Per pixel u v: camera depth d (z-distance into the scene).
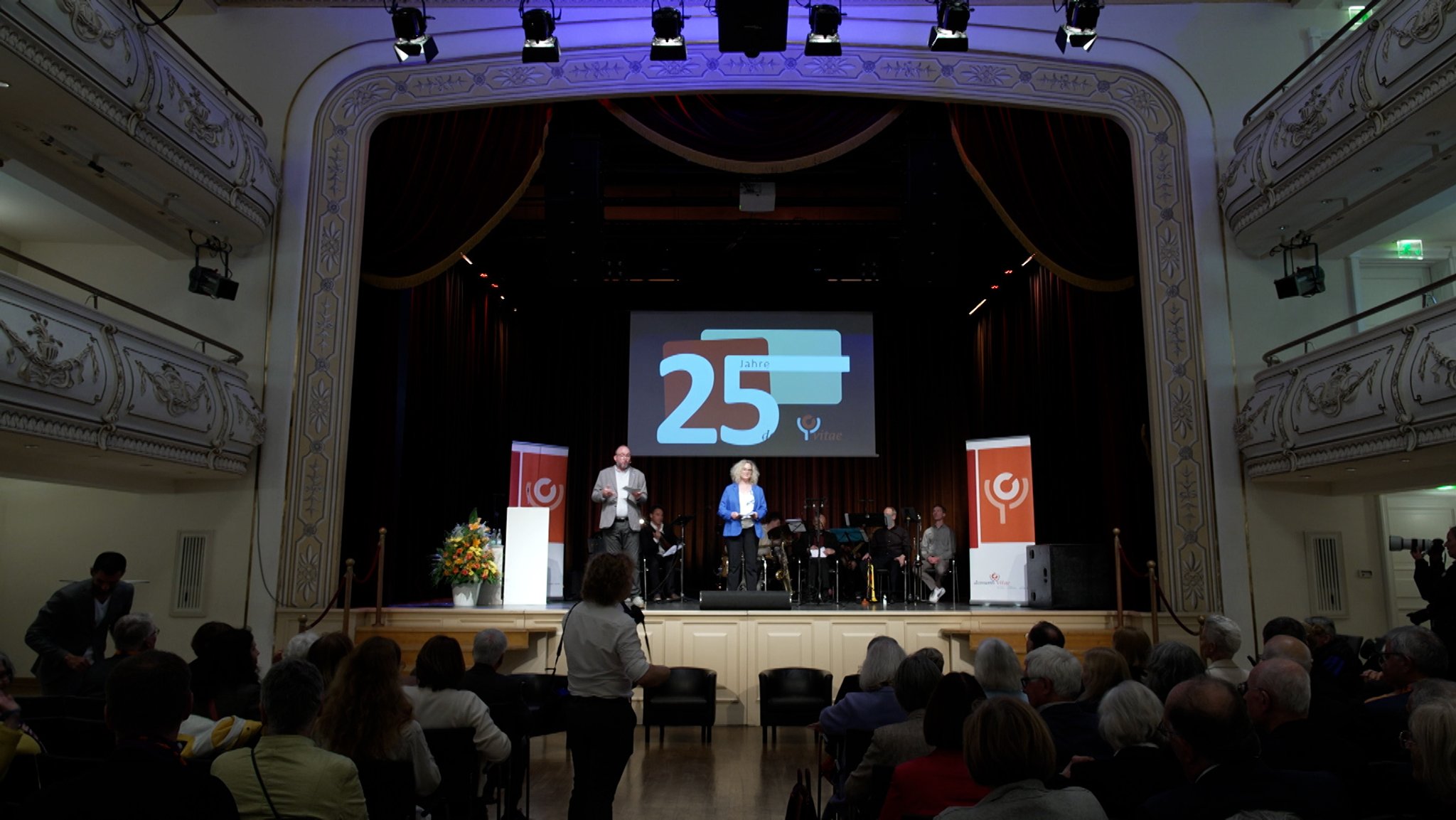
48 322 6.08
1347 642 4.95
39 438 6.16
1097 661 3.88
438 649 3.93
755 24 7.88
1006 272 13.98
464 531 9.84
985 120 9.71
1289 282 8.29
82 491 8.89
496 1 9.62
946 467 15.30
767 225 13.16
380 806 3.00
